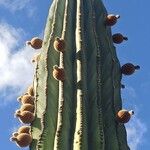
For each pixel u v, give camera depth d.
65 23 8.12
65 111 7.11
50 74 7.50
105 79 7.71
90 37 8.02
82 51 7.73
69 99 7.27
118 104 7.59
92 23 8.20
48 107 7.18
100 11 8.55
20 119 7.25
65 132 6.95
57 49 7.72
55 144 6.87
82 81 7.41
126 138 7.38
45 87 7.34
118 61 8.19
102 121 7.18
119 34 8.74
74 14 8.37
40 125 7.15
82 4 8.39
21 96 8.05
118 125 7.32
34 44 8.56
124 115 7.31
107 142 7.15
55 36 8.00
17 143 7.04
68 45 7.86
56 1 8.52
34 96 7.68
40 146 6.88
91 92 7.44
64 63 7.61
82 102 7.18
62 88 7.30
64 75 7.40
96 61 7.72
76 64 7.66
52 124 7.06
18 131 7.30
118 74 7.99
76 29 8.06
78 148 6.82
